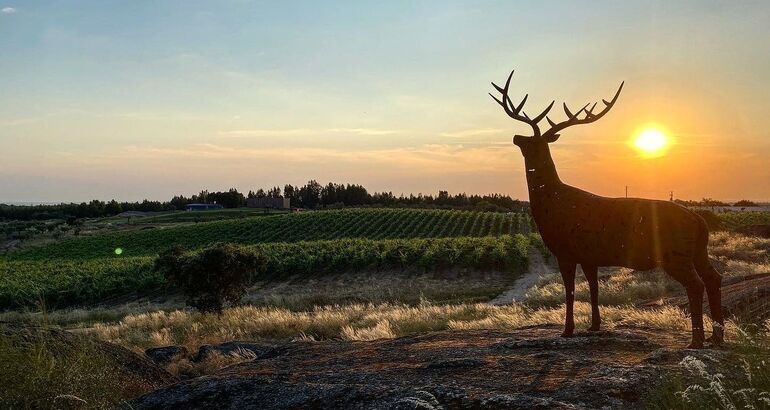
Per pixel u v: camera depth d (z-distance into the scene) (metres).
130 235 100.62
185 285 28.69
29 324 7.94
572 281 6.90
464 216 111.19
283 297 41.81
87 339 8.07
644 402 4.50
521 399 4.74
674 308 11.73
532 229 94.88
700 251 6.13
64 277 52.00
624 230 6.32
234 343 14.68
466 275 51.03
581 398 4.74
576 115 7.04
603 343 6.45
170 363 13.54
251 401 5.87
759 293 11.16
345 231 95.44
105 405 6.24
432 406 4.41
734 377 4.56
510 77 7.37
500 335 7.88
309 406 5.50
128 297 48.66
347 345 8.20
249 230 98.12
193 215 159.75
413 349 7.25
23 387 5.92
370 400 5.31
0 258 87.50
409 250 56.56
